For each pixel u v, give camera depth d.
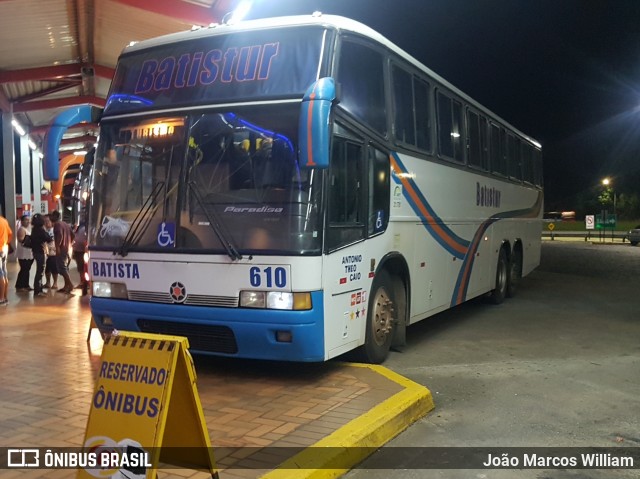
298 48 6.23
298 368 6.93
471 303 13.30
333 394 5.91
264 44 6.35
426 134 8.73
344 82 6.44
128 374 3.66
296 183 5.88
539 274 20.05
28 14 14.15
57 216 13.52
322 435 4.80
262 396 5.88
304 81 6.09
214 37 6.59
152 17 14.45
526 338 9.58
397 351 8.66
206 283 6.05
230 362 7.23
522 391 6.70
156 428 3.47
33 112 24.02
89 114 7.35
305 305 5.80
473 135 10.91
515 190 13.94
